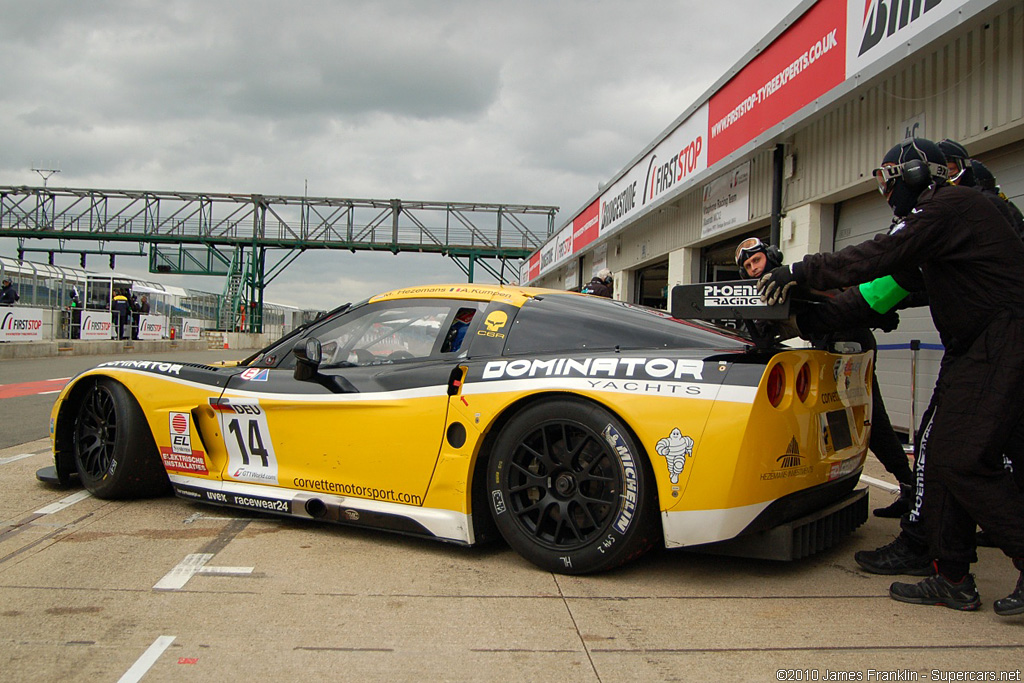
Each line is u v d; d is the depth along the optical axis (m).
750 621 2.29
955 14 4.33
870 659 2.03
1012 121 4.50
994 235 2.26
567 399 2.66
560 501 2.68
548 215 32.28
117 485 3.69
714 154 7.91
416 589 2.56
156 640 2.13
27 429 6.35
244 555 2.92
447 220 32.28
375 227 32.19
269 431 3.38
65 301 22.62
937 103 5.14
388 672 1.94
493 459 2.82
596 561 2.58
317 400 3.22
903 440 5.71
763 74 6.80
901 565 2.74
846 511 2.91
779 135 6.58
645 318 2.92
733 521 2.39
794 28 6.23
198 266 35.53
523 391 2.72
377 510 3.05
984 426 2.22
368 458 3.09
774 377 2.43
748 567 2.82
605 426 2.55
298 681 1.89
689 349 2.62
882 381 6.22
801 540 2.58
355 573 2.72
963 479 2.27
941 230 2.27
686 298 2.68
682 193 8.95
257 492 3.38
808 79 6.00
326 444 3.21
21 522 3.38
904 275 2.60
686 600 2.47
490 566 2.81
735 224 8.05
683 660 2.02
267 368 3.56
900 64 4.89
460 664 1.99
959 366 2.32
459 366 2.96
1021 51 4.45
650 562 2.87
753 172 7.70
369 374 3.20
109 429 3.78
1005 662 2.02
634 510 2.50
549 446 2.72
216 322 34.12
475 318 3.13
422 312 3.30
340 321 3.56
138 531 3.25
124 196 32.66
